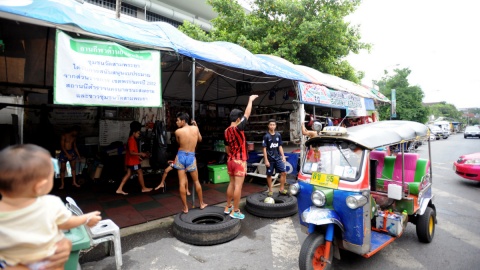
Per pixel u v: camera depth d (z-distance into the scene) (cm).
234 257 372
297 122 788
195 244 404
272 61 812
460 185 840
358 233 304
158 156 659
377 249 330
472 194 732
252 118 1012
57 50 368
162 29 539
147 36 473
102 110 853
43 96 762
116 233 324
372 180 407
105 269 335
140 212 518
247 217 530
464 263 359
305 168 365
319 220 296
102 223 339
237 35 1254
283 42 1188
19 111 725
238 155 452
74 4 439
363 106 1109
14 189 141
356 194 303
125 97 430
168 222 485
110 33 411
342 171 325
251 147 820
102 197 616
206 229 404
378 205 404
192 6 1673
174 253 381
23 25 440
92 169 775
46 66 586
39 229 150
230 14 1288
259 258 370
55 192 660
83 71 389
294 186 352
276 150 602
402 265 353
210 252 386
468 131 3316
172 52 515
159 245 404
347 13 1212
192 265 351
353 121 1205
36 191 147
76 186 716
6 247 140
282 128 955
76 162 771
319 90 828
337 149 342
